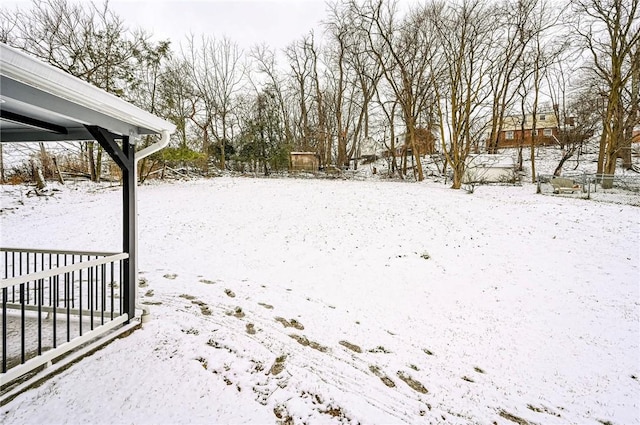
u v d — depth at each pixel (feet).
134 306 11.96
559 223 27.30
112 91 45.03
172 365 9.65
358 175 67.26
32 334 10.88
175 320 12.79
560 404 9.72
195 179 55.31
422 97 62.08
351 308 16.20
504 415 9.11
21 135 11.97
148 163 49.65
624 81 45.27
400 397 9.48
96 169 49.26
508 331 14.12
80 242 24.84
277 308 15.25
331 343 12.42
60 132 11.37
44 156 46.32
